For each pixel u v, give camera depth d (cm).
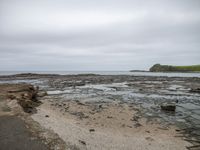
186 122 1778
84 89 4622
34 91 3212
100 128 1534
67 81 7294
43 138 1041
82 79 8506
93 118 1844
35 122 1366
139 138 1328
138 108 2377
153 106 2525
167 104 2361
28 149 892
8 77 10762
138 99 3112
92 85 5759
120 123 1700
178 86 5250
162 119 1875
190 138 1353
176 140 1307
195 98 3272
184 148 1166
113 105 2539
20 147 909
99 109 2262
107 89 4644
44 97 3281
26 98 2439
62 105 2500
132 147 1152
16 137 1034
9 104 1833
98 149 1084
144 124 1691
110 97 3325
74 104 2589
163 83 6191
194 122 1778
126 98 3216
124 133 1432
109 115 1977
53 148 928
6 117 1405
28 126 1228
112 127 1576
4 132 1103
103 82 6906
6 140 990
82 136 1279
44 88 4781
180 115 2052
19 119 1365
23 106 2120
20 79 8919
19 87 3089
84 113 2047
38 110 2122
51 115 1894
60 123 1573
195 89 4156
